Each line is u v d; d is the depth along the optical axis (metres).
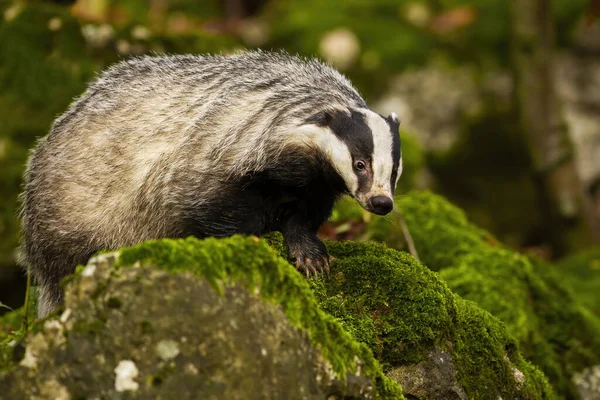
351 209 14.30
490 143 24.47
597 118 25.36
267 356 7.30
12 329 12.07
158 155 10.72
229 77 10.94
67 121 11.55
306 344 7.54
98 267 7.17
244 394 7.16
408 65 25.00
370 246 9.89
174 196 10.55
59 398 7.03
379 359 8.98
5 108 18.38
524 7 21.55
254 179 10.32
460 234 13.92
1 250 17.56
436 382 8.98
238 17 27.58
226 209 10.35
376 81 24.75
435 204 14.98
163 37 19.70
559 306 13.31
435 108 24.62
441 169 24.22
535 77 21.64
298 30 25.64
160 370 7.02
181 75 11.17
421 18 26.31
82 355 7.03
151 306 7.10
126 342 7.04
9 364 7.16
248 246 7.55
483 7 26.33
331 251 9.89
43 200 11.41
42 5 19.20
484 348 9.58
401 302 9.23
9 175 17.89
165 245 7.29
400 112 24.42
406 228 13.62
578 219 22.02
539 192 23.62
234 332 7.23
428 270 9.63
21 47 18.62
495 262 13.34
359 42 25.30
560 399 12.30
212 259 7.30
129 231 11.00
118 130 11.00
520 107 22.06
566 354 12.90
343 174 10.21
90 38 19.00
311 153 10.29
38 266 11.73
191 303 7.15
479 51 25.58
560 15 26.27
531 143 22.03
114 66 11.92
